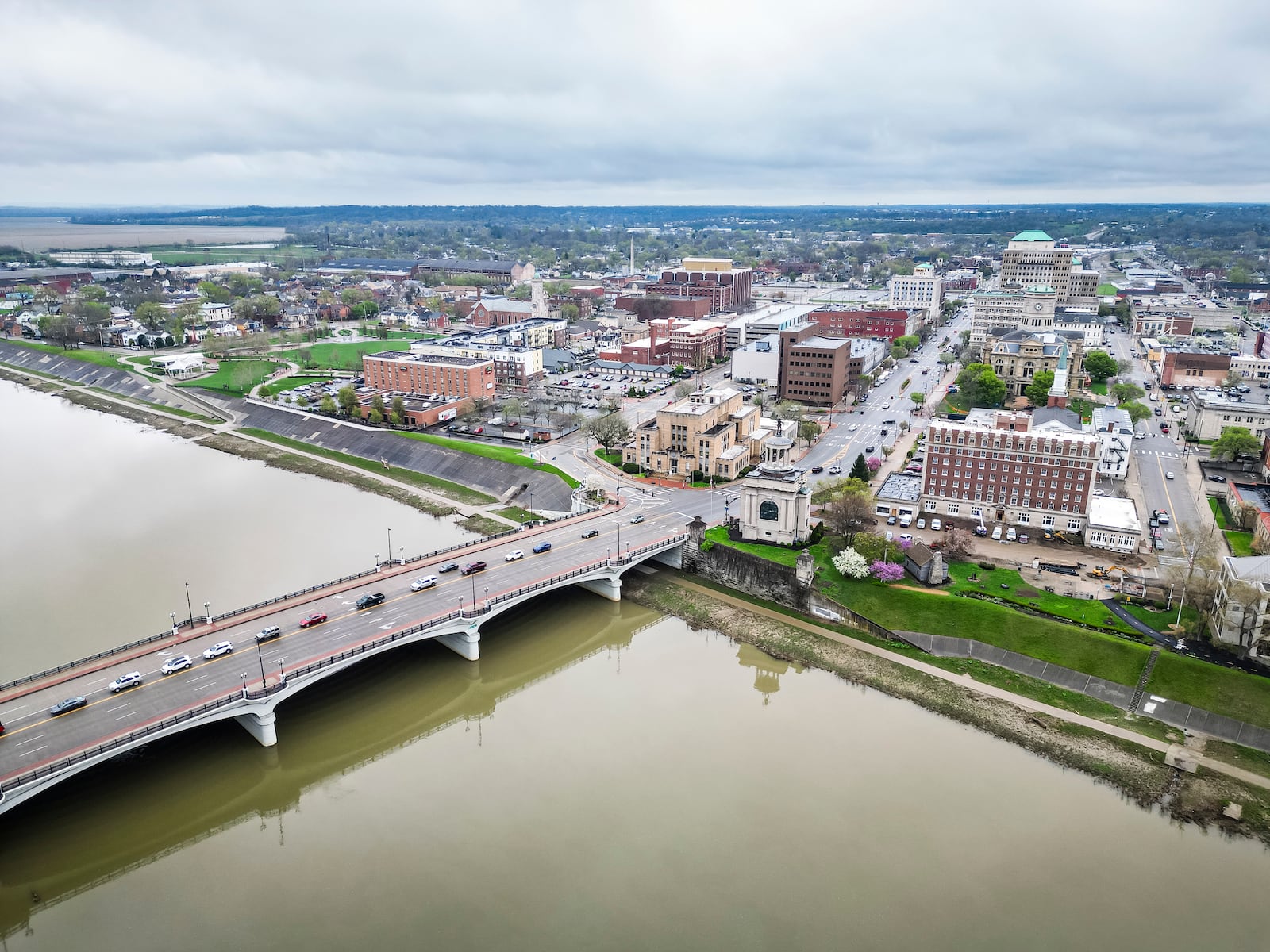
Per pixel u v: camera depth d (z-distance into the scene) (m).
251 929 97.44
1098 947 94.00
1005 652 152.62
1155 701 138.25
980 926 96.69
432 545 199.62
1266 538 176.88
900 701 144.12
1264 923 98.19
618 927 96.00
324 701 142.75
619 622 175.62
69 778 122.62
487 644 163.50
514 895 101.00
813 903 99.44
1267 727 130.50
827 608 170.50
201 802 119.75
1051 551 186.62
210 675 129.12
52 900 103.38
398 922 97.50
